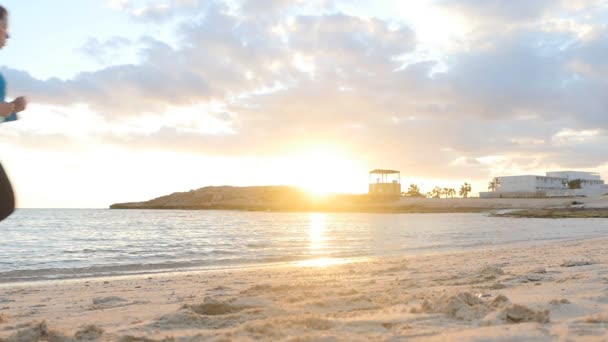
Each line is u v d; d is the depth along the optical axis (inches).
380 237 1433.3
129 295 314.7
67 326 169.5
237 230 2112.5
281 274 458.0
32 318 201.6
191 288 355.6
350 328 133.7
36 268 658.8
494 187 7514.8
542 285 236.7
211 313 178.4
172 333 138.6
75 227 2383.1
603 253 550.9
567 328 128.1
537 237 1294.3
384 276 382.0
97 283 446.6
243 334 127.0
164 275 533.0
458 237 1382.9
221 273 509.0
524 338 118.6
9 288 415.8
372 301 195.0
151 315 193.2
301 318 141.2
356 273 435.5
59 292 363.6
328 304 184.4
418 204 7190.0
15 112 92.0
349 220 3954.2
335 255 816.9
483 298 188.9
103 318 189.6
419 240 1252.5
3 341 132.9
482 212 6072.8
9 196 87.4
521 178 7032.5
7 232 1897.1
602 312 152.3
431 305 162.1
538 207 5546.3
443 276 342.6
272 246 1091.9
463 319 145.1
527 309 143.5
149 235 1694.1
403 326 136.1
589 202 5182.1
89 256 885.2
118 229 2203.5
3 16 90.0
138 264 693.3
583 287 214.2
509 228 2039.9
